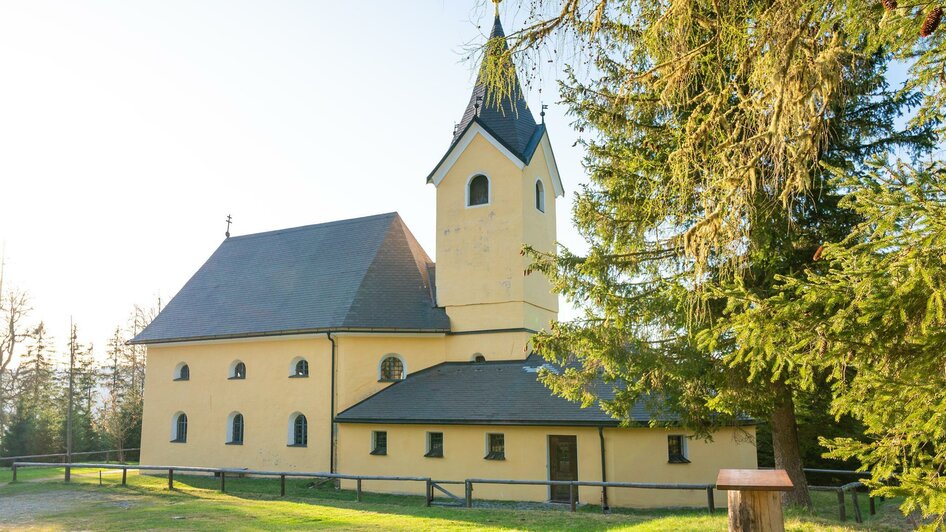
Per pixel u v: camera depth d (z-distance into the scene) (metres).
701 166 8.54
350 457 25.42
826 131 7.07
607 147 14.75
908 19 5.48
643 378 13.49
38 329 46.25
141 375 56.22
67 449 42.75
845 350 5.51
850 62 7.73
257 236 35.62
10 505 20.48
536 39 8.22
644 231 13.62
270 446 27.59
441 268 28.97
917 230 4.93
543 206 30.20
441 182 29.66
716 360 12.85
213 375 29.72
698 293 8.52
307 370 27.73
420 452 23.97
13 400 47.09
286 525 16.30
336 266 30.81
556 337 14.13
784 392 12.99
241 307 30.73
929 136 12.09
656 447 20.86
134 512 18.67
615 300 13.00
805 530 12.03
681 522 13.92
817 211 12.22
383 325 27.19
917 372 5.19
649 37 7.72
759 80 7.00
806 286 5.81
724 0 7.24
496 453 23.00
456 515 17.75
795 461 14.79
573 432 21.70
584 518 16.89
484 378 25.58
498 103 9.59
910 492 4.77
